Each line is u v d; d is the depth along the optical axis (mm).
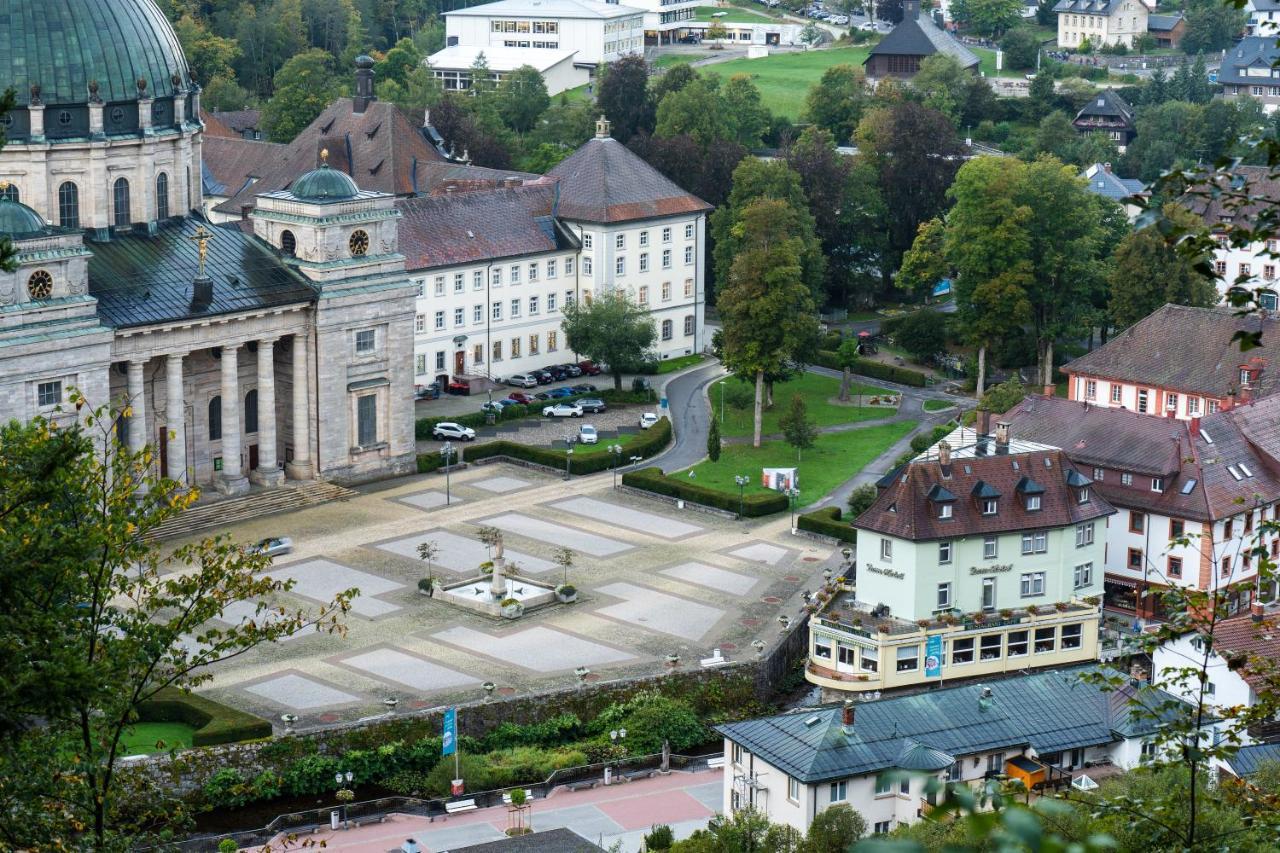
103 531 87750
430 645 188875
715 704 181250
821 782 146625
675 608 199500
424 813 160875
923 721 154875
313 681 179625
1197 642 78875
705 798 164875
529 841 146625
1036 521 184000
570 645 189375
